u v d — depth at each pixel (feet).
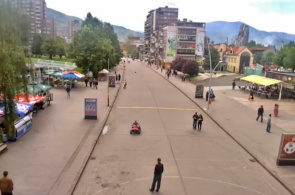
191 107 119.65
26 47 55.67
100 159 58.75
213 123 94.22
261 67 232.32
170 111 109.40
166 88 178.19
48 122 83.25
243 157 64.03
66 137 70.33
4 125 58.13
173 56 353.92
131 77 238.68
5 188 37.86
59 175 49.60
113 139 71.92
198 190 47.50
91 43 186.80
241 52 313.53
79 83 171.53
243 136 79.10
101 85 171.53
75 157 57.93
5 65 49.01
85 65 187.11
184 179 51.24
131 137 74.13
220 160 61.36
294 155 58.95
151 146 67.87
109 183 48.55
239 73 313.53
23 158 56.03
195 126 84.84
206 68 324.60
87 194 44.73
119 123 87.51
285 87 154.30
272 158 63.31
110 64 239.30
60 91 139.54
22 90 56.54
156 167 45.11
